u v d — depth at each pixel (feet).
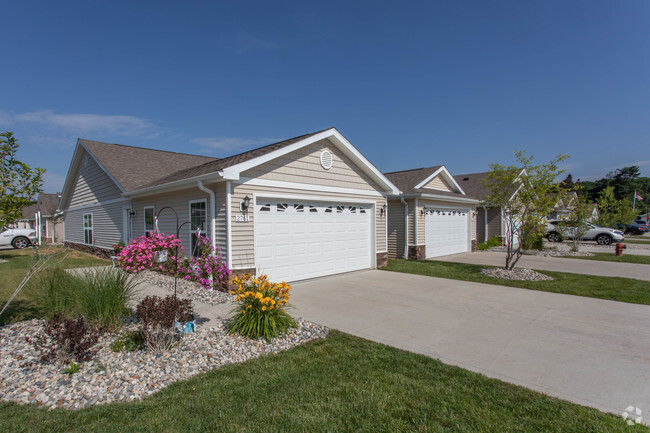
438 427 9.31
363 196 35.86
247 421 9.55
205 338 15.71
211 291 25.23
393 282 29.89
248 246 25.68
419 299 23.89
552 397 10.92
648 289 27.12
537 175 31.71
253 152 30.12
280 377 12.15
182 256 24.52
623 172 206.90
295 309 21.24
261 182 26.50
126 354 13.87
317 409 10.15
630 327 17.84
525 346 15.29
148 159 49.52
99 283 16.97
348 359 13.75
